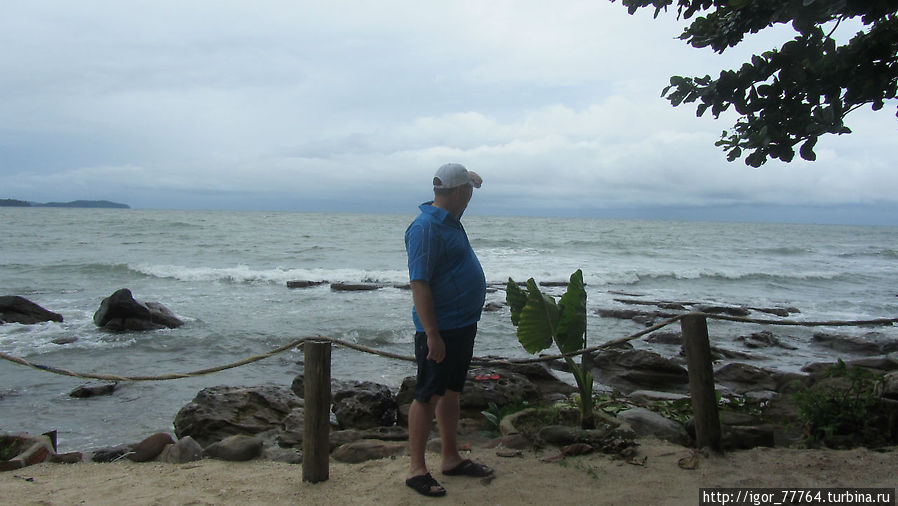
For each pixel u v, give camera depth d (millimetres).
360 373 9000
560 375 8727
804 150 3467
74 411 7293
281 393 6734
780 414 5777
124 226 49281
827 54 3260
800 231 87250
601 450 4168
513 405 5875
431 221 3473
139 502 3469
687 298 17859
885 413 4762
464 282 3521
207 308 14680
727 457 4031
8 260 24828
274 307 14930
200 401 6312
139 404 7578
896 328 13609
